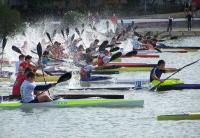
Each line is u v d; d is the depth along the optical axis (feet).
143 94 169.78
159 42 350.64
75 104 152.97
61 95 159.33
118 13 499.51
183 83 179.22
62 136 125.49
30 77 152.25
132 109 150.20
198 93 170.40
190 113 138.62
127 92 173.27
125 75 211.20
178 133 125.39
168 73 218.38
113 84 188.96
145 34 353.31
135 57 275.39
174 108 150.51
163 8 520.42
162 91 174.40
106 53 222.69
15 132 129.29
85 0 505.66
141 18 479.82
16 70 198.49
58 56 231.09
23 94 152.56
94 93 171.22
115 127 132.05
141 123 135.03
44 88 152.66
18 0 479.41
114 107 152.35
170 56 285.23
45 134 127.44
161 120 137.08
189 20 407.03
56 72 208.03
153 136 123.65
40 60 201.87
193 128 129.39
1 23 341.41
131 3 517.55
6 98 156.97
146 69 224.53
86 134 126.72
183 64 253.03
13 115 144.77
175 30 411.34
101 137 123.95
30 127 133.69
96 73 215.72
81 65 204.54
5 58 232.73
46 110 149.89
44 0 487.20
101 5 506.48
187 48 309.83
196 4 485.97
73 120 139.33
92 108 151.84
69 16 408.87
